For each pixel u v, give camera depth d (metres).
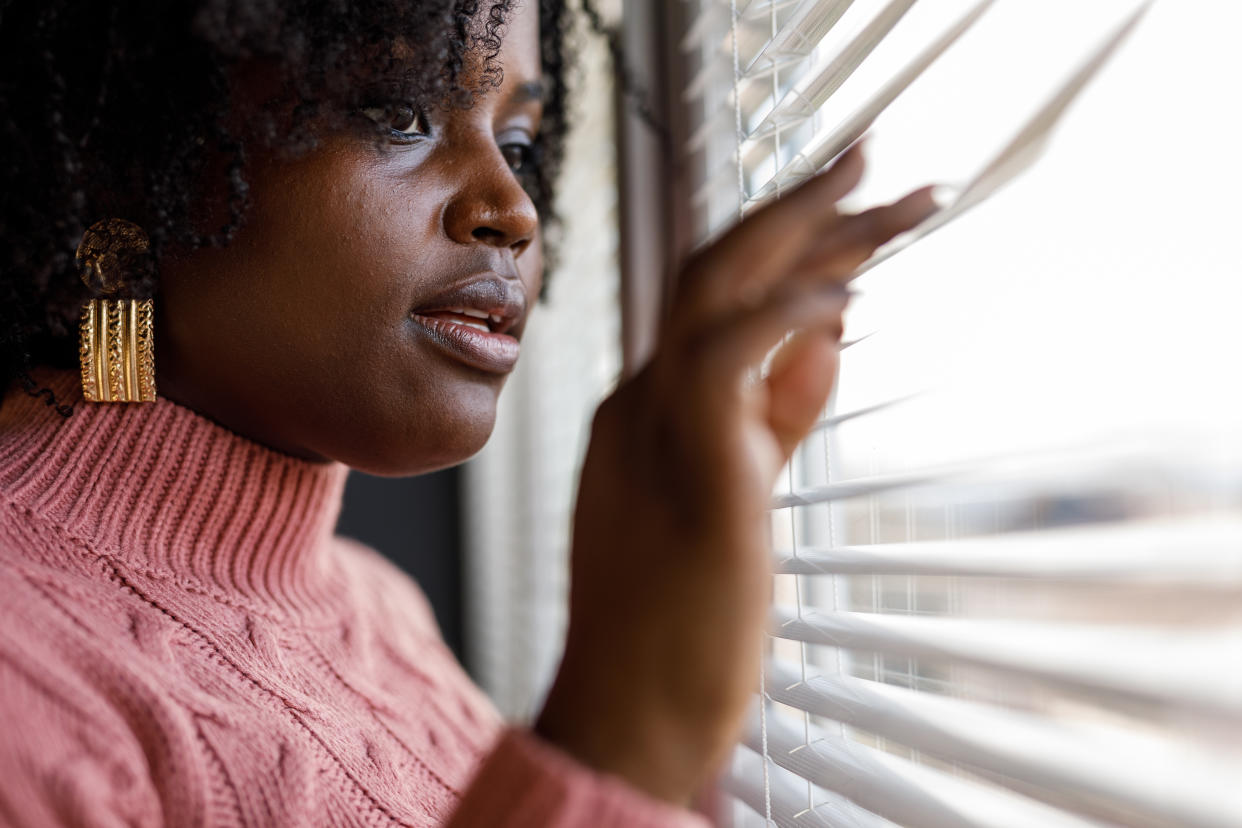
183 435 0.61
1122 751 0.45
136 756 0.46
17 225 0.55
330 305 0.57
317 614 0.69
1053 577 0.43
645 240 0.99
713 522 0.36
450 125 0.61
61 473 0.59
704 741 0.38
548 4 0.89
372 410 0.59
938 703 0.56
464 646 1.86
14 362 0.60
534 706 1.38
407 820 0.57
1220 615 0.41
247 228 0.56
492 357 0.61
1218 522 0.41
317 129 0.55
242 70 0.55
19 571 0.51
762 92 0.79
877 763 0.60
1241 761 0.40
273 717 0.54
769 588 0.38
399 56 0.56
